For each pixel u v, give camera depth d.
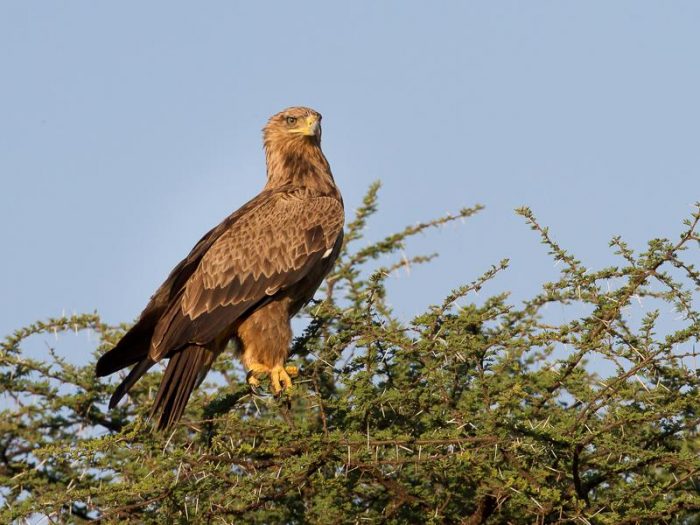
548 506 10.69
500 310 12.70
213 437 11.80
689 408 12.01
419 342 12.23
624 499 11.14
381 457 11.38
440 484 11.91
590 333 11.52
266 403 13.12
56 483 12.94
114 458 13.06
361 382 12.11
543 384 11.74
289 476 11.03
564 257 11.85
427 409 12.03
